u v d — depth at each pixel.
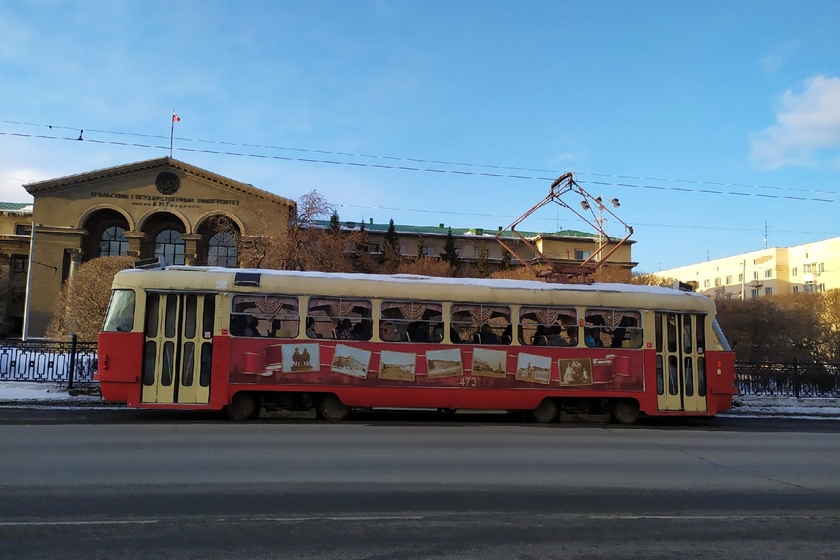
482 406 14.05
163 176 54.97
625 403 14.70
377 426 12.88
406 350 13.84
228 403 13.11
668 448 11.10
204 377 13.12
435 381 13.84
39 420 12.72
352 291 13.91
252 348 13.32
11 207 71.81
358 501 6.86
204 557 5.04
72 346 17.59
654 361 14.63
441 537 5.71
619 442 11.62
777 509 7.07
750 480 8.60
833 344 48.16
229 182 55.00
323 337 13.65
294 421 13.37
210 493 7.04
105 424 12.26
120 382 12.85
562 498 7.27
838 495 7.82
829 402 20.66
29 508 6.30
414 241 70.31
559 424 14.16
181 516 6.14
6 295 65.25
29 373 18.70
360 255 48.06
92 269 33.69
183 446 9.87
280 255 36.53
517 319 14.39
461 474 8.34
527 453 10.06
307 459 9.04
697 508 7.01
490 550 5.39
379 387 13.66
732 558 5.35
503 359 14.16
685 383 14.77
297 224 37.75
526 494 7.39
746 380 21.52
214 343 13.23
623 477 8.51
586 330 14.58
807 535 6.07
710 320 15.12
